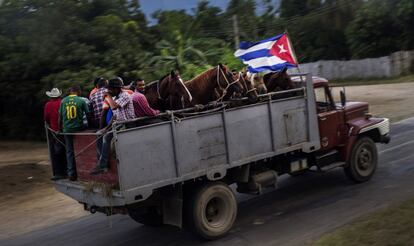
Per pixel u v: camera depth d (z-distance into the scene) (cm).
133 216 877
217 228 780
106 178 728
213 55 2642
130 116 707
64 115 803
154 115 718
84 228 931
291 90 891
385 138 1088
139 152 694
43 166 1589
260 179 862
